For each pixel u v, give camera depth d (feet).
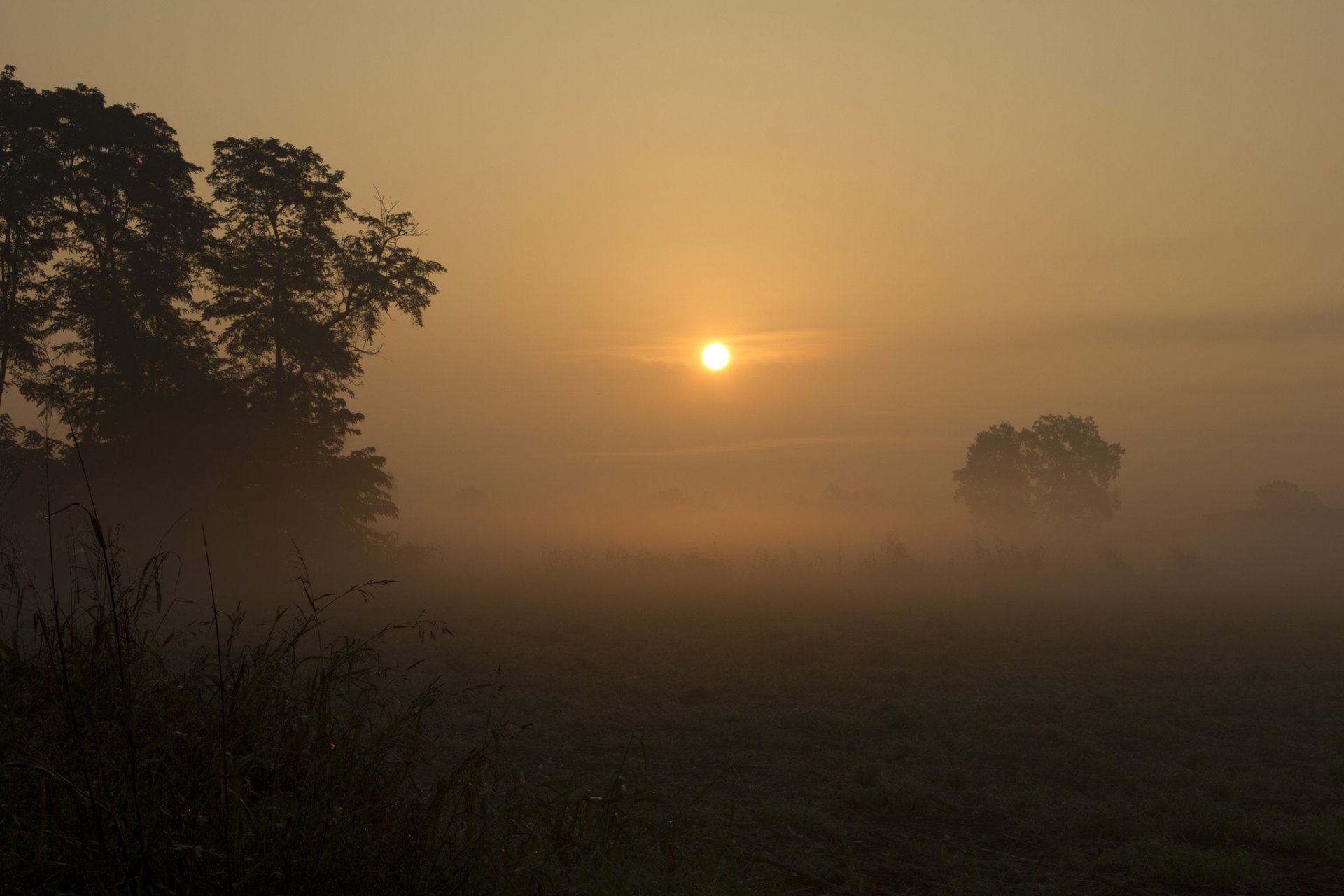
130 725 13.47
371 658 27.22
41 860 12.19
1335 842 23.54
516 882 15.07
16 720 14.90
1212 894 20.35
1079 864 22.12
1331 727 42.19
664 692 49.49
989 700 47.75
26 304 96.17
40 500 68.90
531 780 28.22
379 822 15.01
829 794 28.86
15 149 93.81
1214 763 35.01
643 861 18.39
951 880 20.53
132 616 16.93
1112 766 32.83
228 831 13.09
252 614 75.05
